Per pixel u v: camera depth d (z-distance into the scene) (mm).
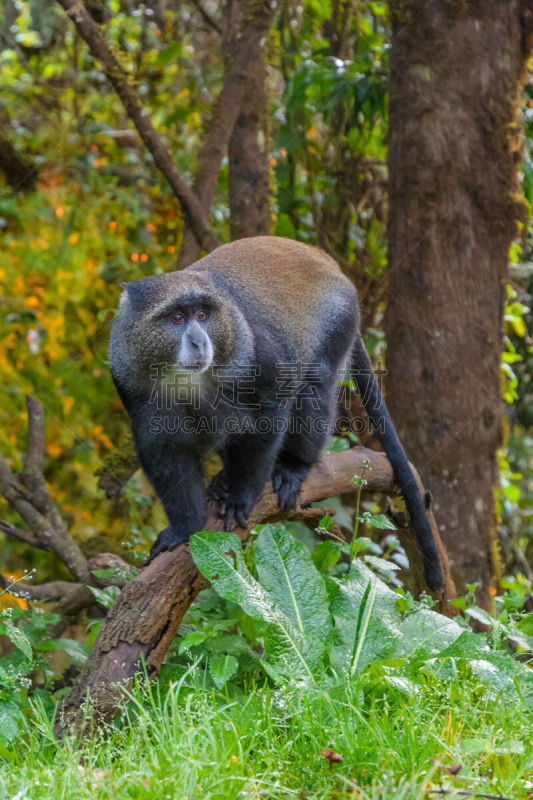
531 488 9328
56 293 9297
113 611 4254
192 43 8875
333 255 8211
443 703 3951
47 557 8797
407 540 5816
